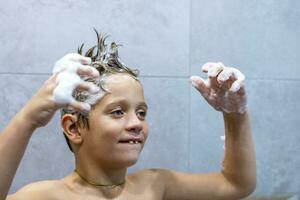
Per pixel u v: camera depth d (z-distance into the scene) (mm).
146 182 717
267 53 1098
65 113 664
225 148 735
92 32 1024
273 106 1105
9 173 536
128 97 641
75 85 547
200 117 1073
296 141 1121
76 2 1020
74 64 558
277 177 1114
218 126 1081
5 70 1002
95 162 653
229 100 670
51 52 1013
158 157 1057
